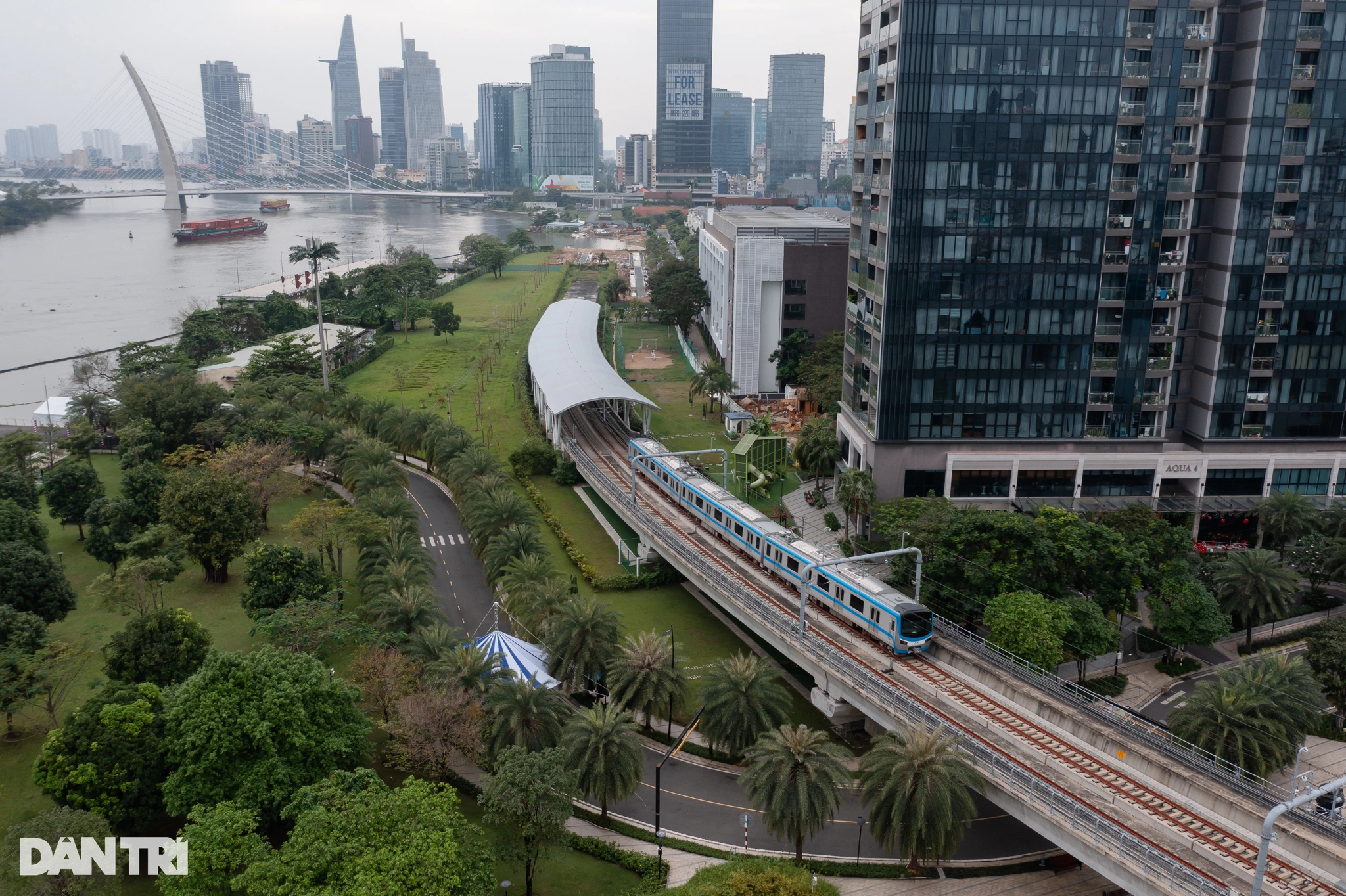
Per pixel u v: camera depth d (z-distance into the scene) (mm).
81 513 118938
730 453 154625
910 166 108125
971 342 112812
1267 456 117375
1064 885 64250
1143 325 114000
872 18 118062
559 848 61938
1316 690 71375
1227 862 55344
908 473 116438
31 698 74812
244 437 134250
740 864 63406
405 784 59344
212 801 62656
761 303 185250
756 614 88125
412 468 151375
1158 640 95375
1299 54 108188
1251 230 112375
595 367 172875
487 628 97938
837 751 65500
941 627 85812
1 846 62719
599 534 125375
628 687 78188
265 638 93125
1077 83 106562
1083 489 117688
